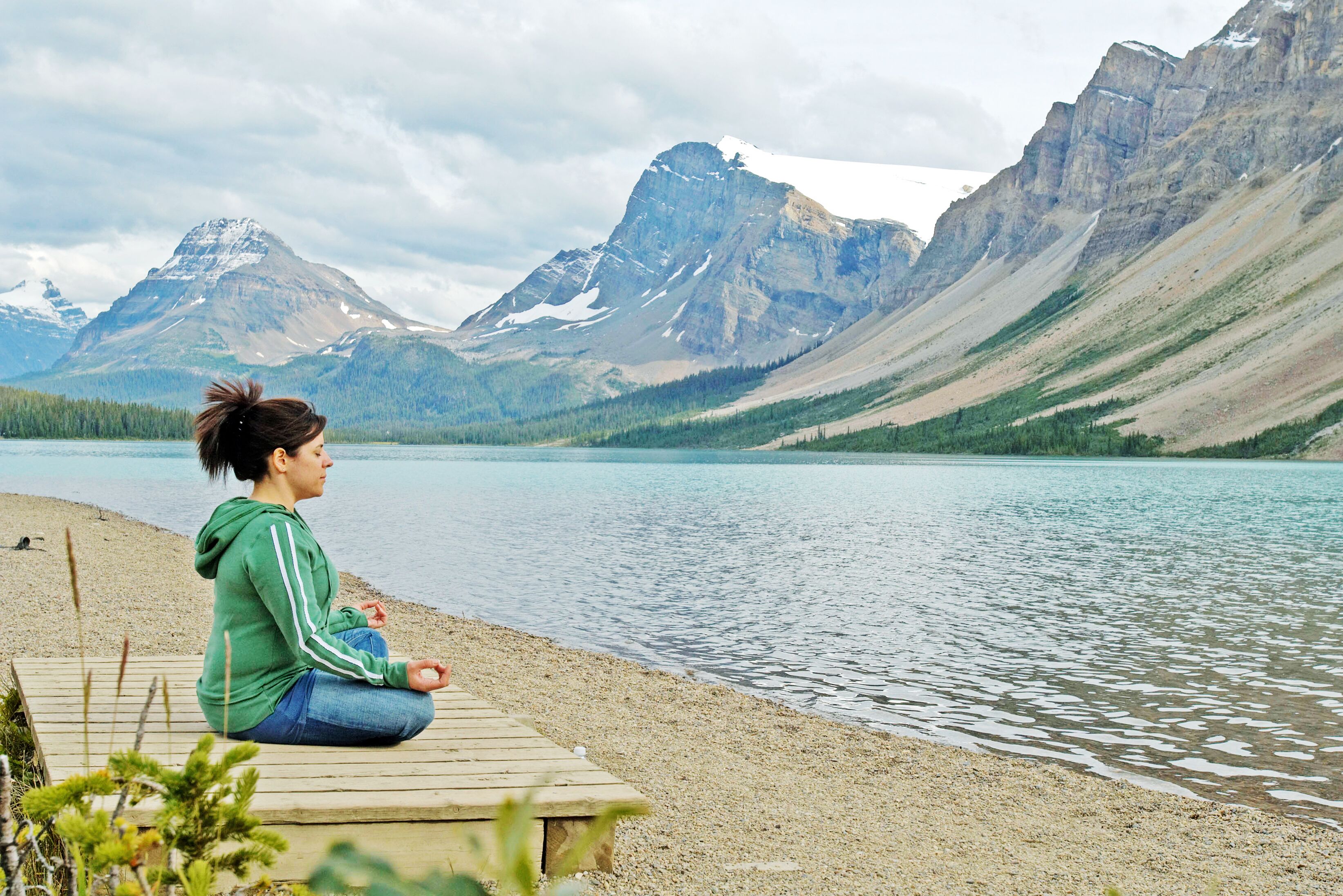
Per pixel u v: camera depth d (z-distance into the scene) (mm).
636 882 6336
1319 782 11531
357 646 6496
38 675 8234
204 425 6051
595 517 58156
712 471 145375
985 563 36281
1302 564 36531
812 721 13445
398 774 5816
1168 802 10031
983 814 9250
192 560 30062
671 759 10766
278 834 3189
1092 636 21812
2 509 46219
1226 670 18344
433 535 45844
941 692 16359
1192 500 76875
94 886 3111
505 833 2215
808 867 7090
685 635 21547
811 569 33938
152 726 6520
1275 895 7234
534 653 18000
